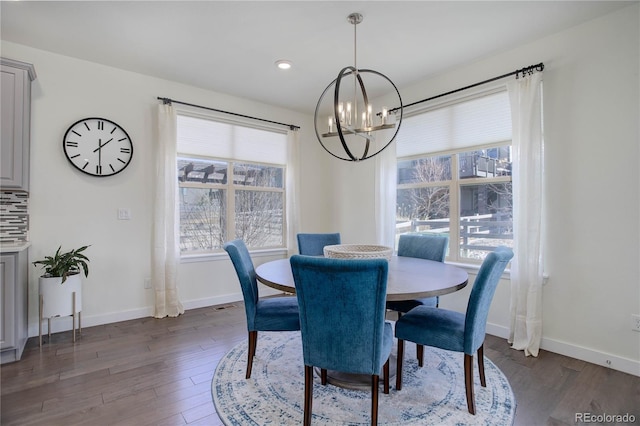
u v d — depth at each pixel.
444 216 3.46
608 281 2.36
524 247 2.66
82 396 1.97
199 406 1.88
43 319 2.91
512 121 2.75
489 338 2.89
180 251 3.72
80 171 3.10
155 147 3.49
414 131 3.64
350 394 2.00
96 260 3.18
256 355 2.55
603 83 2.37
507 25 2.50
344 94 3.94
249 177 4.23
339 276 1.52
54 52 2.96
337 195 4.65
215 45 2.83
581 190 2.47
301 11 2.34
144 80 3.43
